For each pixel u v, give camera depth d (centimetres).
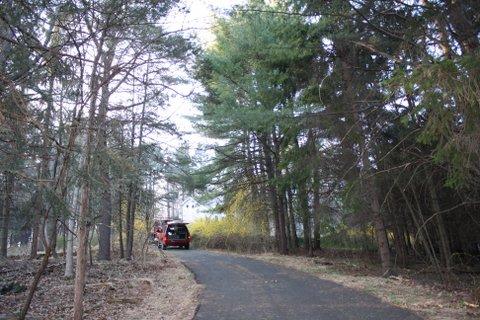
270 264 1869
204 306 955
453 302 960
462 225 1656
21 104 530
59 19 612
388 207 1603
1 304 1098
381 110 1235
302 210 2022
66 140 621
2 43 582
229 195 2767
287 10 1242
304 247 2639
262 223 2756
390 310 876
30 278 1529
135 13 670
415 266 1755
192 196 2558
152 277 1502
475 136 628
